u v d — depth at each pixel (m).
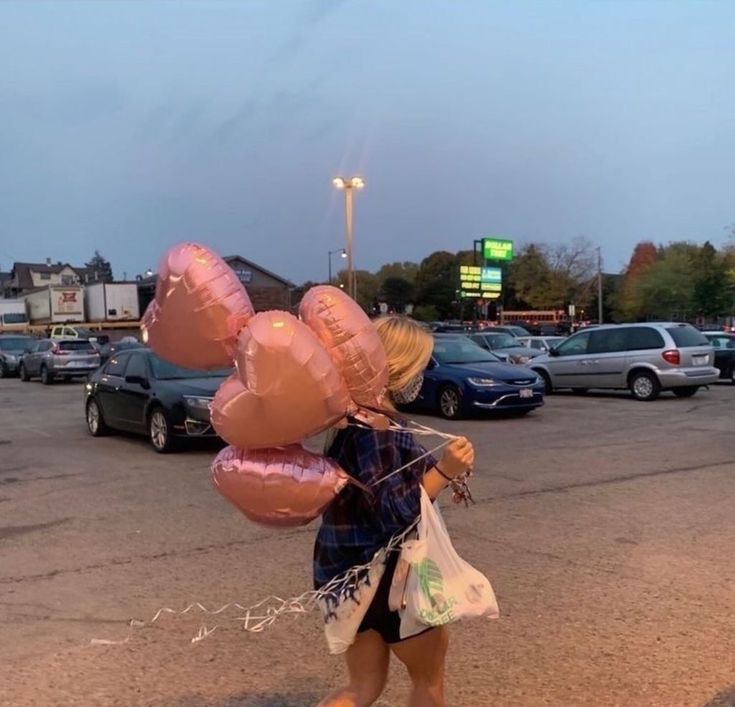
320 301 2.69
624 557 6.07
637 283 74.88
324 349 2.59
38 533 7.20
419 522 2.73
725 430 12.98
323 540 2.85
